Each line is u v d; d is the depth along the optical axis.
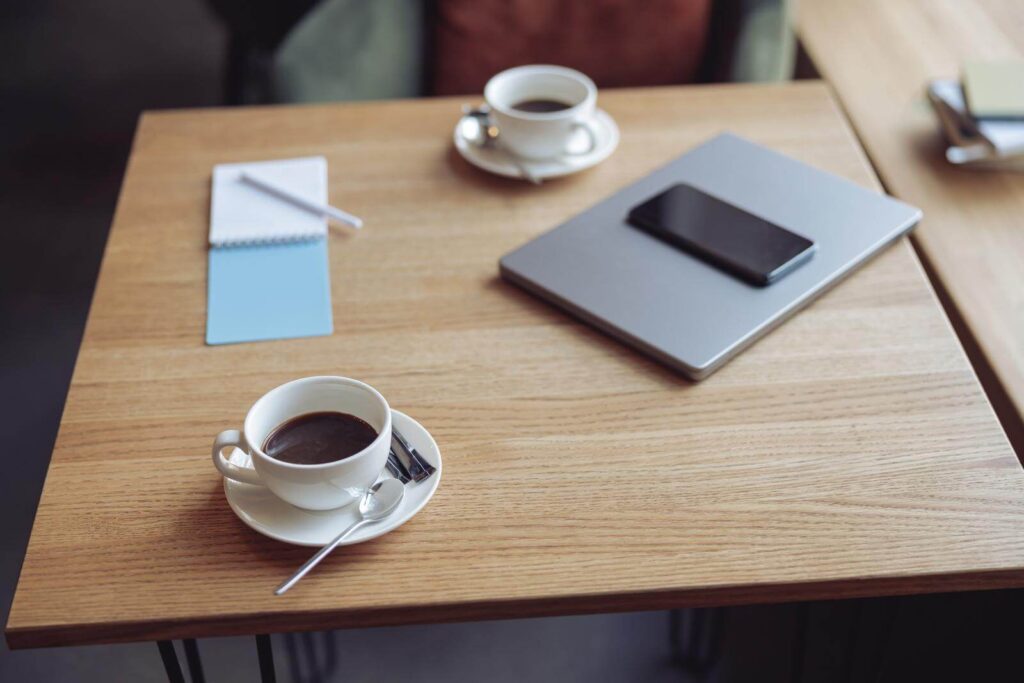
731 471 0.76
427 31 1.52
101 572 0.69
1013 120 1.23
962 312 1.08
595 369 0.85
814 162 1.10
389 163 1.12
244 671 1.41
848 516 0.72
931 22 1.67
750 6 1.45
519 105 1.13
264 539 0.71
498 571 0.69
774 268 0.91
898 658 1.23
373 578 0.68
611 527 0.71
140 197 1.08
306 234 1.01
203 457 0.77
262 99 1.53
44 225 2.33
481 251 0.99
